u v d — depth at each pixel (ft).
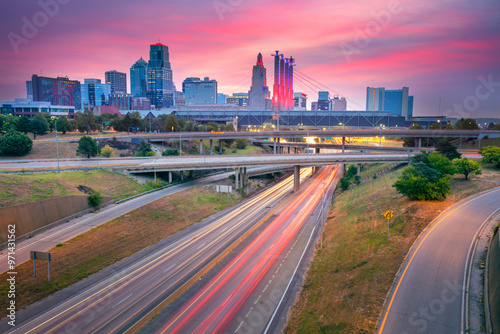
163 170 339.98
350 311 120.16
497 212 197.36
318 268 171.83
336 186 419.74
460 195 239.91
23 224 188.55
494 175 288.10
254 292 148.66
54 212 211.20
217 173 430.61
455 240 162.09
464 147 546.26
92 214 238.27
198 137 572.10
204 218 264.72
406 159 402.72
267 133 630.33
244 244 207.82
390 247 167.02
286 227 244.42
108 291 143.33
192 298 142.00
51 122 564.30
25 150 394.93
